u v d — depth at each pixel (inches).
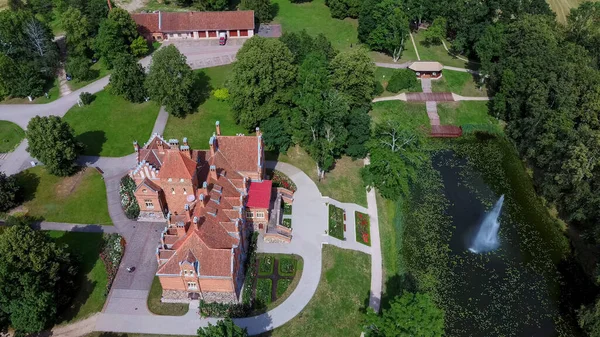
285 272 3043.8
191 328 2711.6
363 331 2613.2
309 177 3828.7
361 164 4030.5
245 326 2733.8
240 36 5738.2
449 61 5442.9
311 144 3777.1
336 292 2962.6
